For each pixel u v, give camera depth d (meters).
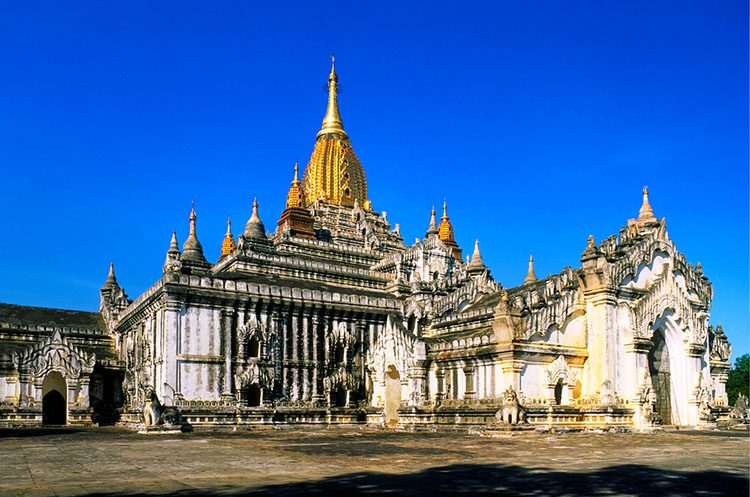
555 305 61.12
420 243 103.06
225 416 61.81
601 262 62.31
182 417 59.56
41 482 23.02
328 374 71.00
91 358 75.00
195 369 62.88
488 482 22.95
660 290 64.75
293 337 69.44
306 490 20.94
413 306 76.38
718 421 68.62
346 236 106.38
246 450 35.81
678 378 66.88
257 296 67.12
